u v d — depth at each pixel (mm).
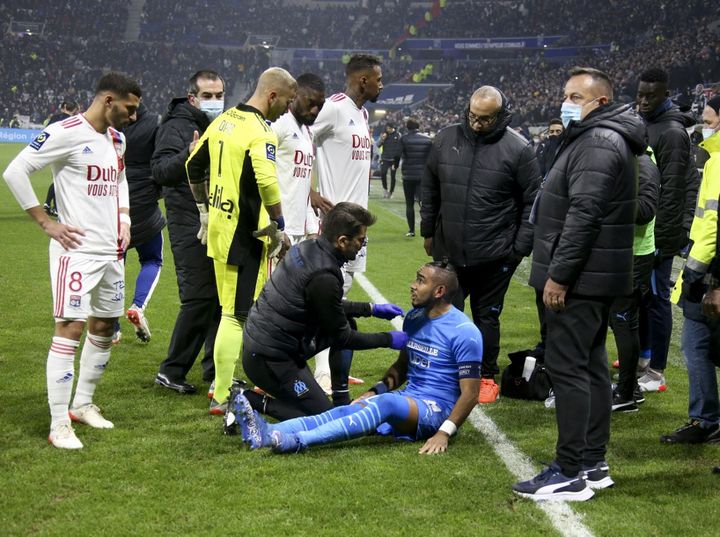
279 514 3326
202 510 3352
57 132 4090
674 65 31734
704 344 4363
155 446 4125
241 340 4621
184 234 5070
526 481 3654
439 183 5398
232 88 49562
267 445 4004
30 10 51844
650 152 4945
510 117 5148
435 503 3480
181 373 5172
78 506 3373
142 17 53438
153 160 5055
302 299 4145
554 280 3584
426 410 4277
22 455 3953
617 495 3676
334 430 4078
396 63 49156
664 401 5254
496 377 5746
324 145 5527
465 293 5449
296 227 5184
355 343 4328
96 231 4234
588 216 3508
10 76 46031
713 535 3238
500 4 49531
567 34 45594
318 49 51125
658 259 5312
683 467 4055
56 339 4148
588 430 3797
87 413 4477
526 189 5148
